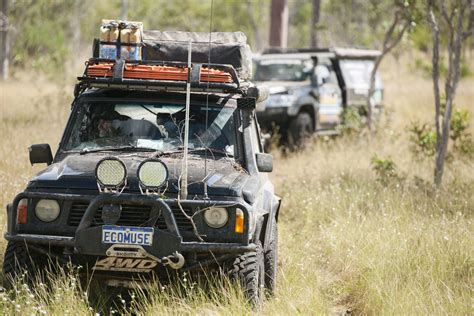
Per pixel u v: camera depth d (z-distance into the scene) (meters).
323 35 122.31
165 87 22.53
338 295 24.64
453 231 28.11
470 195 36.00
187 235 20.25
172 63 22.81
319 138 53.88
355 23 121.19
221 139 23.28
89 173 20.94
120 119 23.50
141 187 20.19
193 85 22.44
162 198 20.19
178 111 23.61
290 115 51.34
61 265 21.11
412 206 32.38
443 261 25.03
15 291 20.25
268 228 22.61
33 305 19.53
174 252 19.91
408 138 52.25
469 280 24.17
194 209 20.23
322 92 54.22
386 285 23.05
